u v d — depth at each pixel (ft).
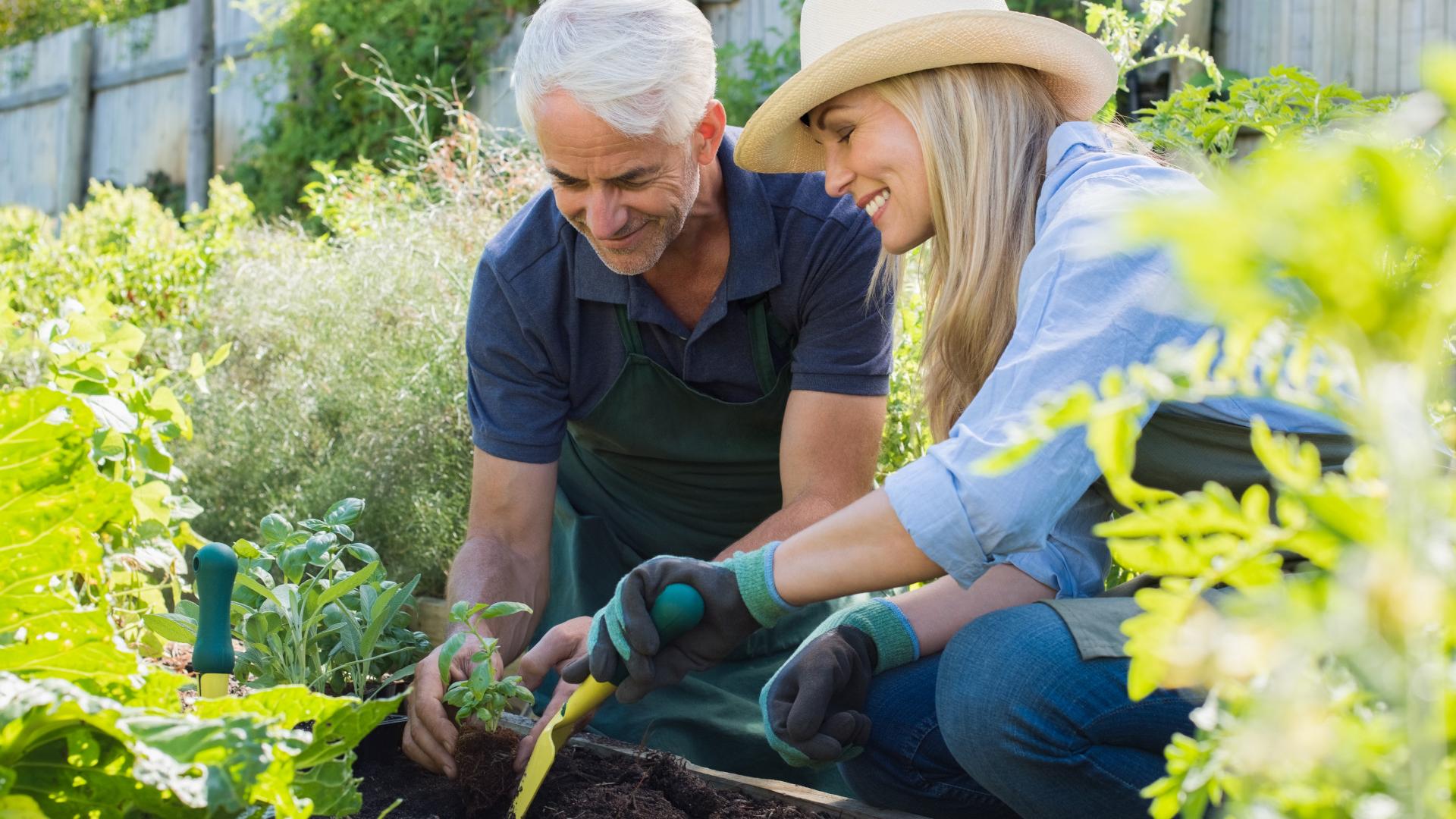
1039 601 5.12
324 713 3.09
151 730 2.64
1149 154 5.73
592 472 7.95
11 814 2.55
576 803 5.20
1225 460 4.82
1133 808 4.89
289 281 14.05
